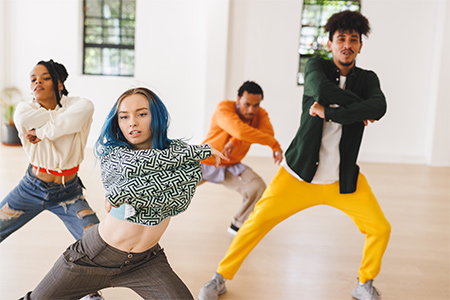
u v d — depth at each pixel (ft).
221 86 24.77
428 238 12.99
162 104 5.61
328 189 8.46
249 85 11.27
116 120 5.59
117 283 6.02
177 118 25.98
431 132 24.91
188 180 5.45
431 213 15.61
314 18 25.26
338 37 8.29
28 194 7.79
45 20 25.52
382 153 25.61
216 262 10.60
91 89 25.93
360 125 8.35
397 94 25.21
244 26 24.88
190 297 5.95
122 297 8.73
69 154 7.79
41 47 25.67
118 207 5.40
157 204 5.34
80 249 5.80
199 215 14.23
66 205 7.95
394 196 17.70
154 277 5.92
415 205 16.53
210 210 14.84
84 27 26.05
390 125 25.40
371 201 8.43
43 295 5.83
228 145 11.27
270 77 25.18
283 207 8.51
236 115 11.21
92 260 5.74
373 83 8.41
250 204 12.01
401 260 11.23
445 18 23.88
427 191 18.80
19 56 25.70
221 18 24.38
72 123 7.47
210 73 24.70
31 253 10.59
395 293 9.43
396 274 10.38
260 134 10.96
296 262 10.84
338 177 8.39
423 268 10.79
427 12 24.63
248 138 10.90
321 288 9.51
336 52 8.38
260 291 9.23
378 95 8.12
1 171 18.67
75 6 25.48
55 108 7.88
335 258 11.20
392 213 15.37
